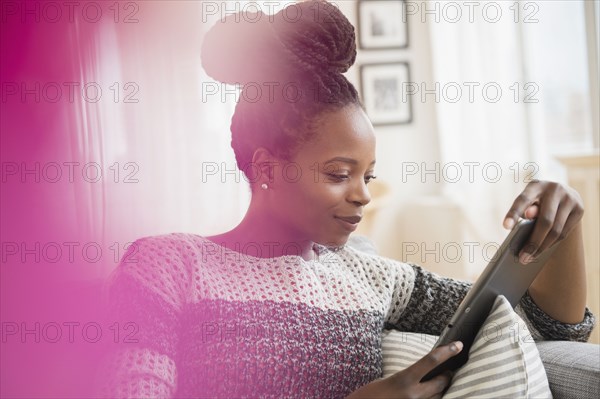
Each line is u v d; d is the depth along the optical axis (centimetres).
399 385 89
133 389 84
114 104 214
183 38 276
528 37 406
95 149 157
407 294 120
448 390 97
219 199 303
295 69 98
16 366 102
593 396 108
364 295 111
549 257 106
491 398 94
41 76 141
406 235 458
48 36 143
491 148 424
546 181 100
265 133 99
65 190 143
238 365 94
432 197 462
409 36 465
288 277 102
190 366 93
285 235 106
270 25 101
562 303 116
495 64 418
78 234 145
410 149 471
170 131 269
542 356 115
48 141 140
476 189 428
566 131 403
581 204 100
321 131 96
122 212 221
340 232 100
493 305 99
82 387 103
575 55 394
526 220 96
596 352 114
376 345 108
